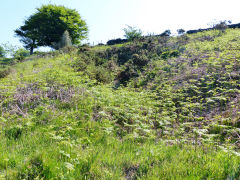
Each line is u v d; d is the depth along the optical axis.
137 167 3.42
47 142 4.02
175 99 8.85
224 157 3.42
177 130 5.43
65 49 22.70
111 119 6.21
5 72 14.78
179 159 3.48
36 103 6.66
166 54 17.02
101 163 3.36
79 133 4.80
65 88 8.30
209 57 12.16
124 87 13.05
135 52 19.28
